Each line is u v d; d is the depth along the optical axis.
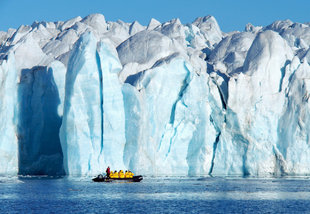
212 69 161.88
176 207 80.12
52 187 106.81
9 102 132.62
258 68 151.25
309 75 148.25
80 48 129.25
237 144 144.38
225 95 147.38
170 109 146.25
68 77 128.62
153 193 97.50
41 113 139.88
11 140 132.88
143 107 132.25
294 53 181.12
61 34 194.50
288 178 136.50
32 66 150.88
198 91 144.25
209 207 80.38
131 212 75.38
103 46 130.88
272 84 149.88
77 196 92.25
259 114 145.25
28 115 139.50
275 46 154.38
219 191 101.62
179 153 143.00
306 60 157.75
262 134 144.50
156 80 143.25
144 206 80.88
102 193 96.75
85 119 126.06
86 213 74.44
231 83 144.12
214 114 147.25
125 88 132.50
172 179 130.00
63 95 141.62
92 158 125.00
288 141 144.12
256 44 157.25
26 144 138.00
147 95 141.12
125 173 120.19
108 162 127.00
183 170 143.62
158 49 158.88
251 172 143.62
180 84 148.12
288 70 150.38
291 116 145.00
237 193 98.62
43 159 139.25
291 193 98.81
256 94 146.00
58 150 140.50
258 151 143.88
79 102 125.81
